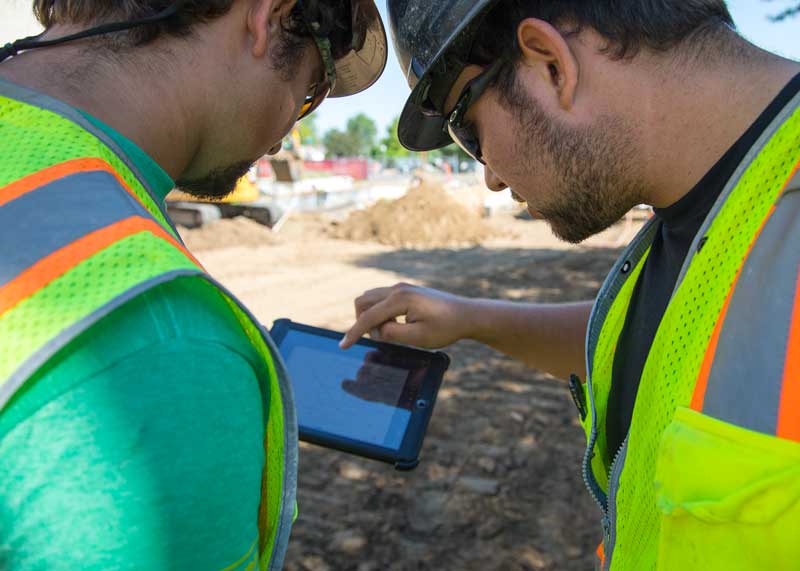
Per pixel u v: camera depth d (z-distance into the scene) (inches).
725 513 29.4
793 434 28.4
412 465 58.9
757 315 30.4
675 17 38.6
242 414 25.7
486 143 47.6
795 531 28.6
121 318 24.0
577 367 66.8
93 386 23.0
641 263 52.0
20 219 25.0
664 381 36.0
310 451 143.3
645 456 37.8
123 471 22.6
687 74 38.9
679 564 32.5
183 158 36.1
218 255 447.2
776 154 33.2
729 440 29.7
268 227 572.1
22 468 22.4
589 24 40.3
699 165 39.6
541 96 43.1
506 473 133.6
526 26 41.5
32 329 22.6
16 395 22.6
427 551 110.0
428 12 45.4
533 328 66.6
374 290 72.2
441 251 504.7
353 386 63.7
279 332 68.5
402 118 53.5
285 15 38.0
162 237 26.4
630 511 39.8
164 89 33.5
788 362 28.9
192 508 23.6
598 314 53.4
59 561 22.5
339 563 106.7
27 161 26.7
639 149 40.8
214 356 25.3
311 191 825.5
